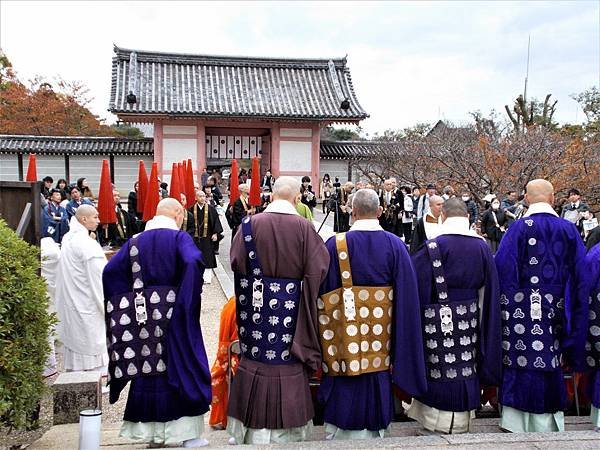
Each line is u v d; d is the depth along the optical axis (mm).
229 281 11500
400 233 16234
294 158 28312
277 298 3709
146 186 7332
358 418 3811
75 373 5008
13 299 3703
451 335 3943
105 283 3887
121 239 11688
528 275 4035
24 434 4672
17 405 3809
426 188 15617
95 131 39312
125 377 3824
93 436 3389
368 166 27047
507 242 4113
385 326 3832
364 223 3885
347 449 3314
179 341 3754
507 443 3379
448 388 3955
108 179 6688
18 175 27906
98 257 5688
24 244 4062
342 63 31641
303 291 3689
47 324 4121
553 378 4039
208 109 27016
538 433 3559
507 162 17156
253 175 8594
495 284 4000
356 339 3775
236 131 29609
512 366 4078
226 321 4555
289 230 3717
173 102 27297
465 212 4102
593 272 4078
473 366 4020
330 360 3844
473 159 17703
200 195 10953
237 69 30781
